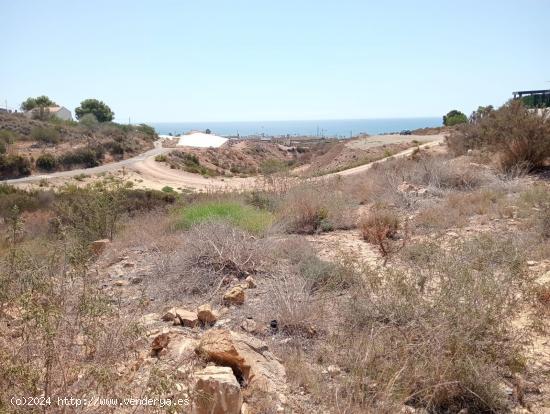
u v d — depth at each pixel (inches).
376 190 457.4
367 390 116.9
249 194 442.6
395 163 707.4
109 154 2770.7
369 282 171.0
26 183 1910.7
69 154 2438.5
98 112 4726.9
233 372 123.5
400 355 127.3
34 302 115.6
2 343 116.4
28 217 618.2
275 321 165.5
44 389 95.6
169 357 130.9
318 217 336.2
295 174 526.6
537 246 224.1
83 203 360.2
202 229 254.2
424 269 179.3
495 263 179.5
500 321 134.2
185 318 165.8
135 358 130.4
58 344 109.9
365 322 149.3
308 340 152.9
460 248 182.7
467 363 117.2
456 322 128.0
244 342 136.3
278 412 110.5
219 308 182.9
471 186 430.9
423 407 115.3
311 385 121.6
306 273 203.2
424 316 136.0
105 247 285.4
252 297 192.2
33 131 2805.1
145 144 3383.4
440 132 2261.3
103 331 128.7
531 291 159.6
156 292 202.7
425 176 462.9
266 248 242.1
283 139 5078.7
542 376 124.8
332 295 183.9
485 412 113.1
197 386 103.7
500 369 127.3
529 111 509.7
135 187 1764.3
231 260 225.5
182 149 3307.1
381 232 274.5
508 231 260.7
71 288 151.4
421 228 296.0
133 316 150.6
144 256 271.3
